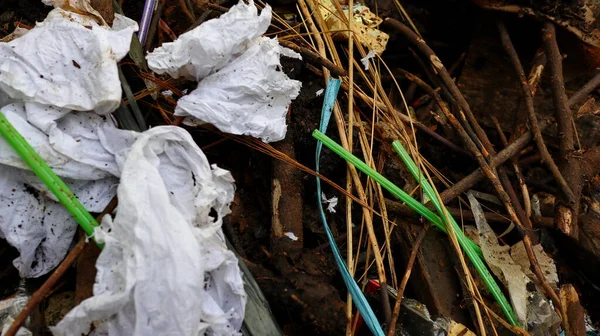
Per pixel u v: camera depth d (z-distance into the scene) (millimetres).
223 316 337
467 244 422
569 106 475
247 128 392
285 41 450
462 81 537
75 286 368
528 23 511
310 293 373
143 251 317
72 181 357
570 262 483
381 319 407
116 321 322
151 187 329
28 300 339
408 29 525
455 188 444
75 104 349
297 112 454
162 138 353
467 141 458
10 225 350
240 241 423
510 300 411
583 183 458
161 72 387
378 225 458
